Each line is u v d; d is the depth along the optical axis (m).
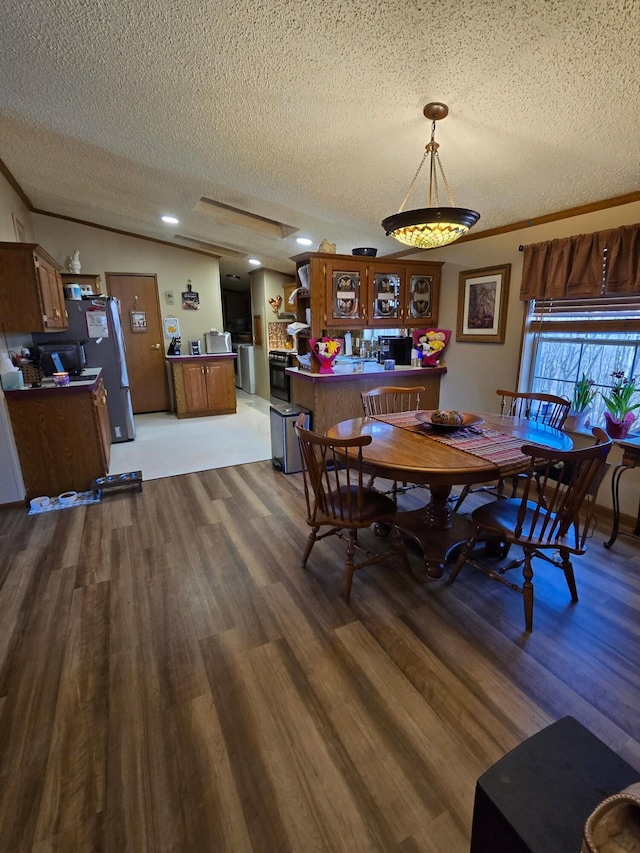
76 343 4.51
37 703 1.56
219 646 1.82
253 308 7.42
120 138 2.92
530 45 1.64
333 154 2.75
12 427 3.17
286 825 1.18
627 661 1.73
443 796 1.24
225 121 2.49
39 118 2.73
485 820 0.85
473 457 2.02
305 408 4.02
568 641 1.84
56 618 2.00
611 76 1.70
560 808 0.80
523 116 2.07
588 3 1.41
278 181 3.27
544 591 2.19
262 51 1.87
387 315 4.02
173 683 1.64
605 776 0.86
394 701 1.55
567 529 1.91
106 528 2.86
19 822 1.19
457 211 1.97
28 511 3.13
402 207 3.37
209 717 1.50
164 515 3.05
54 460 3.37
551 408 3.25
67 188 4.29
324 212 3.78
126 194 4.18
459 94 2.00
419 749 1.38
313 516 2.21
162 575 2.33
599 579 2.28
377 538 2.75
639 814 0.66
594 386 3.01
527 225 3.20
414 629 1.92
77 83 2.27
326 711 1.52
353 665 1.72
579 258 2.79
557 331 3.13
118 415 4.83
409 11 1.55
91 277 5.31
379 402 3.44
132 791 1.26
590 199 2.71
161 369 6.54
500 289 3.49
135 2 1.67
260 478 3.75
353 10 1.58
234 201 3.88
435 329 4.25
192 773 1.31
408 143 2.50
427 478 1.93
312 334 3.80
